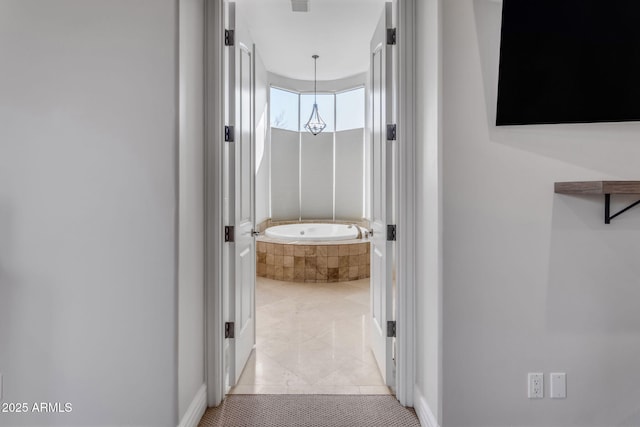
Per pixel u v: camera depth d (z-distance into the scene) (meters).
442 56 1.39
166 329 1.38
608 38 1.33
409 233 1.75
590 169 1.38
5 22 1.39
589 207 1.38
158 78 1.38
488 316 1.38
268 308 3.24
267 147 5.52
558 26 1.34
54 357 1.40
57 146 1.39
